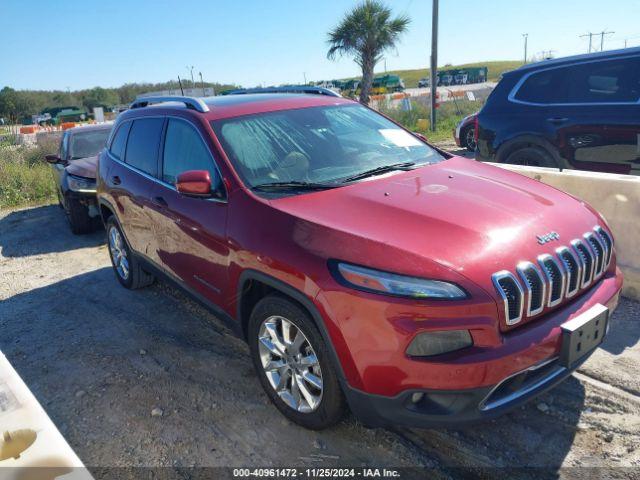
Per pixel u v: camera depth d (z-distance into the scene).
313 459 2.75
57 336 4.49
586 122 6.02
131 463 2.84
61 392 3.61
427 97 29.02
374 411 2.44
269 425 3.05
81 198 7.56
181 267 3.83
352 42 21.81
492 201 2.88
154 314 4.74
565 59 6.30
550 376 2.51
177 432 3.06
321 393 2.71
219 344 4.09
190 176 3.12
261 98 4.06
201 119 3.61
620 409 2.92
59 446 1.28
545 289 2.44
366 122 4.03
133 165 4.50
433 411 2.32
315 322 2.60
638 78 5.70
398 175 3.34
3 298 5.58
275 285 2.74
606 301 2.72
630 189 4.15
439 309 2.23
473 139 11.55
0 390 1.48
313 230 2.66
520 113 6.63
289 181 3.23
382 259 2.40
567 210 2.94
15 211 10.40
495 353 2.25
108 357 4.03
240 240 2.98
